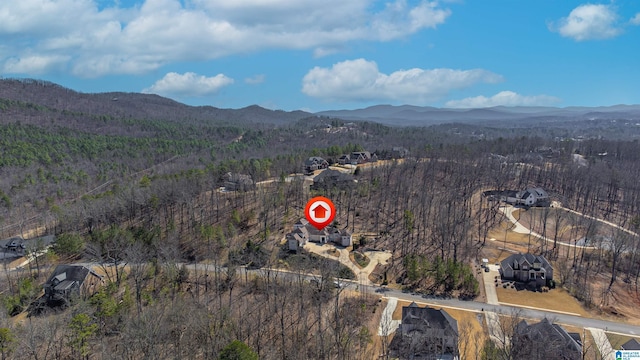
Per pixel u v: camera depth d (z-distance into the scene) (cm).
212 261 11038
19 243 12006
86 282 9556
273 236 12181
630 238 11900
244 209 13600
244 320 8044
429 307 8156
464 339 7762
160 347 6975
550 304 9175
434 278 10181
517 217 14712
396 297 9394
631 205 15362
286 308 8706
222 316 7556
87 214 12400
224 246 11525
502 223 14125
